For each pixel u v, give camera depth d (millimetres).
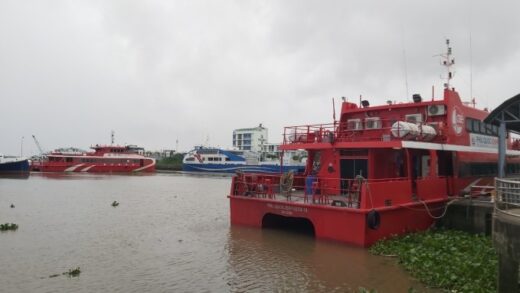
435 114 20078
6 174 69188
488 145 24656
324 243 16250
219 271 13195
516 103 17031
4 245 16906
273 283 11992
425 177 19266
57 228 20812
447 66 22609
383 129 19547
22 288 11656
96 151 86750
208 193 41094
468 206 17422
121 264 14094
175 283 12086
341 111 22547
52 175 72562
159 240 17875
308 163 21969
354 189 16500
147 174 81375
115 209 28297
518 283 9773
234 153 89562
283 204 17891
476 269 11445
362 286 11609
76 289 11586
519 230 8695
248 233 18422
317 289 11445
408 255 13750
